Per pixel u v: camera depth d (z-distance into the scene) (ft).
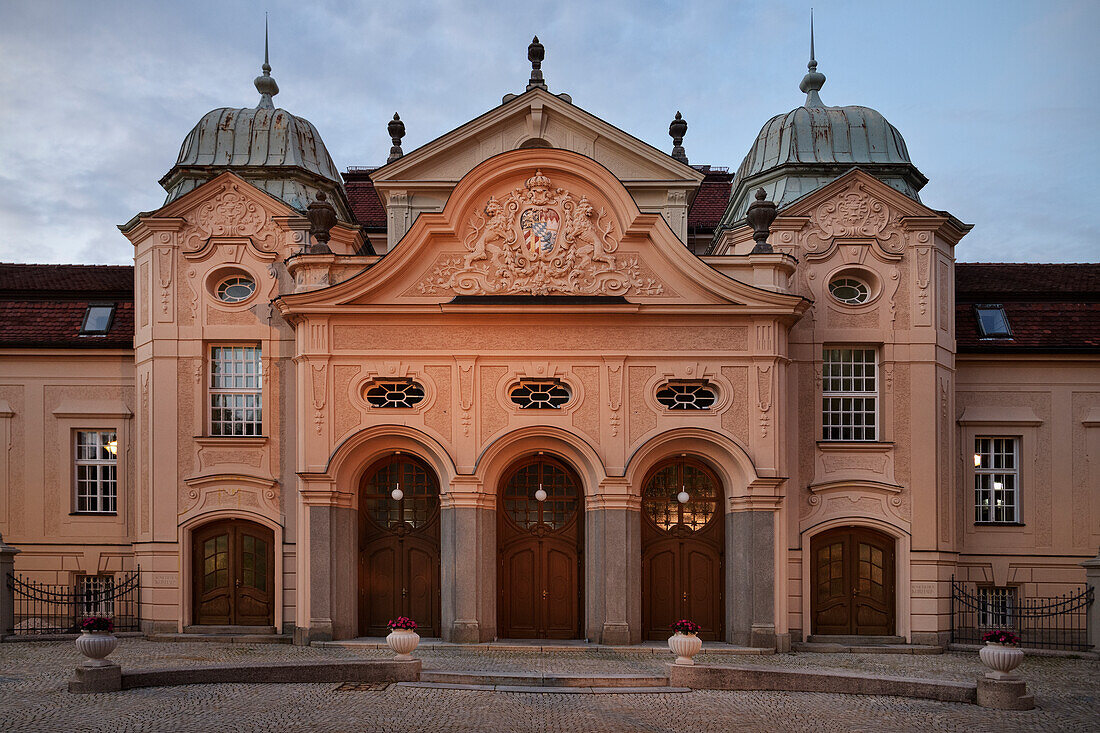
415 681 51.21
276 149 76.79
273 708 44.04
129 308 81.71
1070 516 76.02
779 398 66.69
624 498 65.36
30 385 78.23
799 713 45.21
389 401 67.21
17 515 77.15
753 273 67.92
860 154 75.97
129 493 77.10
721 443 66.13
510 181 68.18
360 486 68.95
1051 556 75.46
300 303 66.49
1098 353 76.43
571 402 66.54
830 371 71.51
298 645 64.85
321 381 66.49
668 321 66.95
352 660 52.80
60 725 40.32
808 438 69.87
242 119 78.07
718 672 50.93
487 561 65.82
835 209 71.51
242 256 71.72
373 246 84.99
